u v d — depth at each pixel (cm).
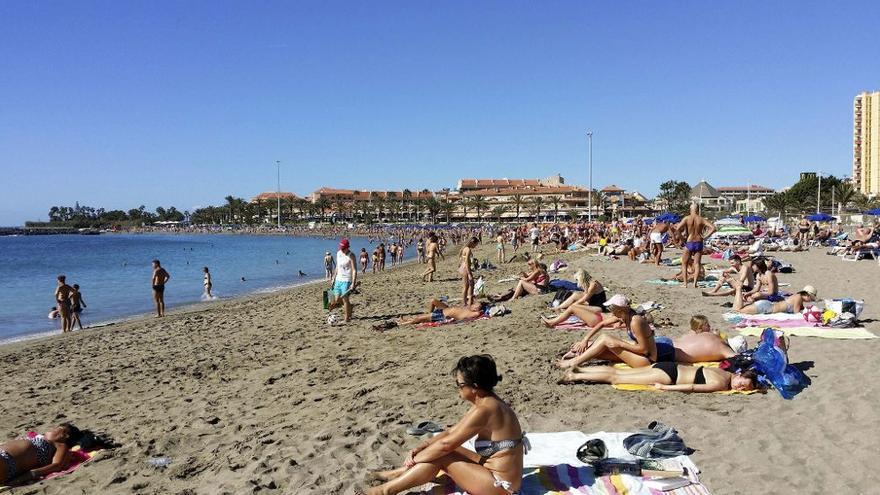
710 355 790
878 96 11106
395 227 12750
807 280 1828
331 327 1387
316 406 762
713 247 3231
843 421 613
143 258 6084
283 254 6506
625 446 536
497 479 445
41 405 901
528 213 13288
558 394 725
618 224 5166
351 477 520
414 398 738
